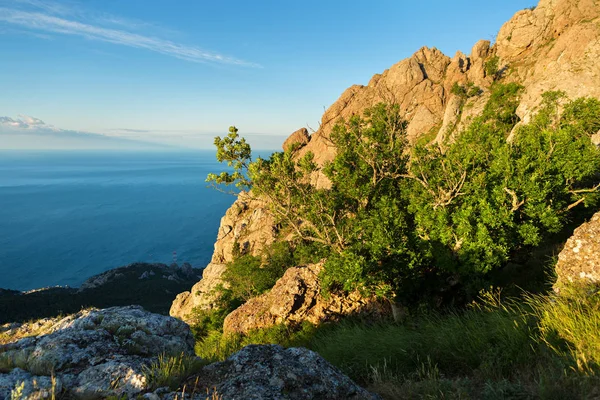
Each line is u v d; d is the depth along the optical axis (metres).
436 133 85.06
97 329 5.26
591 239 7.12
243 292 41.72
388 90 98.06
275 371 4.20
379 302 15.70
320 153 95.88
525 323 5.91
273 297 17.53
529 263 16.25
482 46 91.44
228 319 18.27
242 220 83.81
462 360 6.15
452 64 91.94
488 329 6.57
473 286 13.55
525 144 18.95
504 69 83.94
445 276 16.03
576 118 29.23
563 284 6.94
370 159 20.30
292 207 20.66
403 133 21.61
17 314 87.81
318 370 4.41
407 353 6.95
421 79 95.31
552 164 16.22
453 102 80.94
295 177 19.86
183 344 5.55
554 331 5.29
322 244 20.20
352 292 16.17
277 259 42.38
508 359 5.34
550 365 4.50
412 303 14.73
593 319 4.93
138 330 5.43
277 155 19.23
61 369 4.15
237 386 3.87
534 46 82.00
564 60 66.50
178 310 73.25
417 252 14.88
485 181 15.26
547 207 14.49
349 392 4.23
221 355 10.80
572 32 68.19
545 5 81.25
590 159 16.11
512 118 67.38
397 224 14.93
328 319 15.48
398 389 5.15
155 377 3.98
